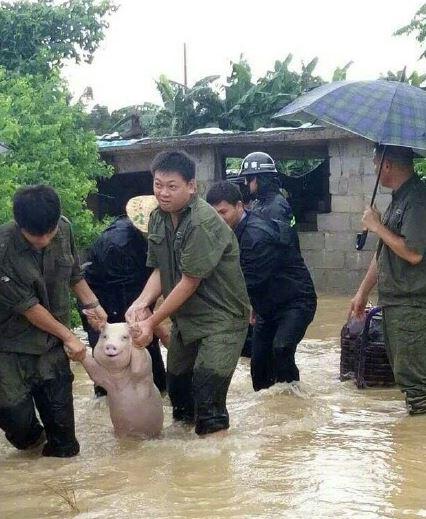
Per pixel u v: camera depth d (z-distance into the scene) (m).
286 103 24.92
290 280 9.55
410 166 8.96
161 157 8.30
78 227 13.66
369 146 17.03
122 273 9.61
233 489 7.56
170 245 8.46
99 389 9.49
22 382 8.16
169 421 8.97
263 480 7.67
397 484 7.58
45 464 8.09
